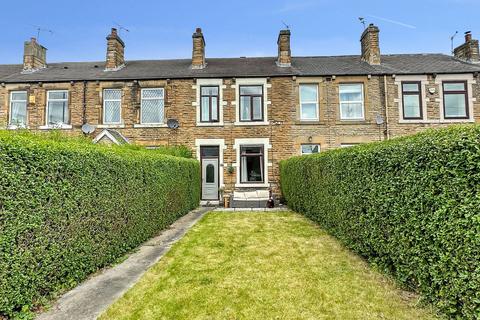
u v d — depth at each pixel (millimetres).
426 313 3674
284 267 5453
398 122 14695
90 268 5211
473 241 3105
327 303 4047
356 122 14828
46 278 4203
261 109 15352
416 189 4035
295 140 15023
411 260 4219
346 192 6566
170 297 4312
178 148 14359
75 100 15359
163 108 15398
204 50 16938
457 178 3295
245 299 4211
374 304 3982
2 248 3447
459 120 14477
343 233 6762
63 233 4512
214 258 6027
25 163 3793
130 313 3869
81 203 4945
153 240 7746
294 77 15109
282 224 9242
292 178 12102
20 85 15461
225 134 15211
